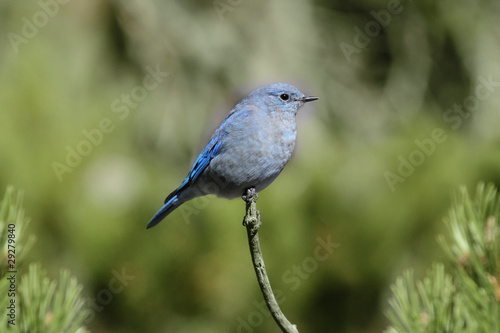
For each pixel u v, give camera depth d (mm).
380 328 11664
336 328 11570
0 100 11203
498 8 19969
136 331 10898
